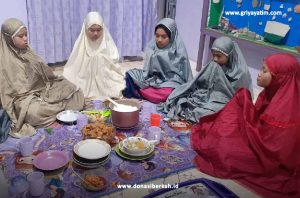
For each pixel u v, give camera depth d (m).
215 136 1.62
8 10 3.01
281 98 1.49
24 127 1.74
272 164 1.45
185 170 1.52
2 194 1.28
